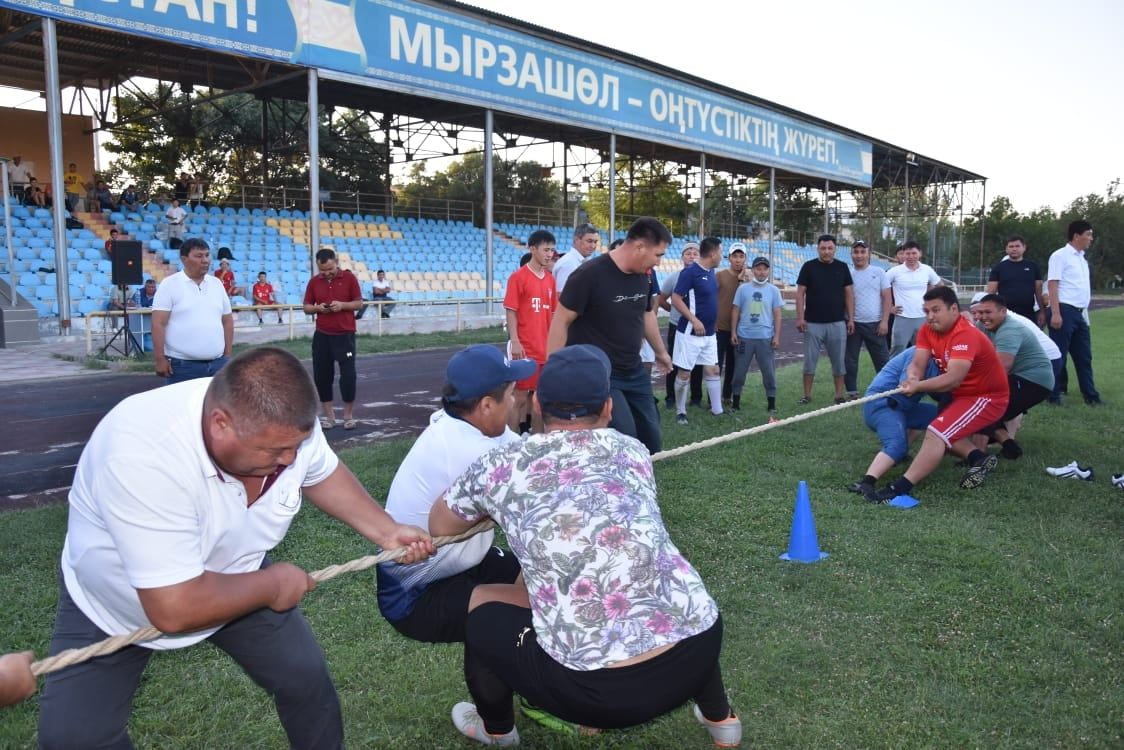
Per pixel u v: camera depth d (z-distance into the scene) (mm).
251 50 15852
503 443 2865
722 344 9172
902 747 2867
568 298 5012
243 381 1927
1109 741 2891
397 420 8617
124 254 13617
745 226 44062
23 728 2914
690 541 4805
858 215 48750
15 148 25109
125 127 30641
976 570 4359
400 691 3227
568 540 2252
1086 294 9141
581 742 2939
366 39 17719
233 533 2199
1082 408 8930
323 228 23516
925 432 6195
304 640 2492
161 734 2943
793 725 2996
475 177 43938
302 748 2580
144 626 2221
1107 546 4684
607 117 24047
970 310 6602
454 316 20078
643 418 5309
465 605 2730
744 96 29719
